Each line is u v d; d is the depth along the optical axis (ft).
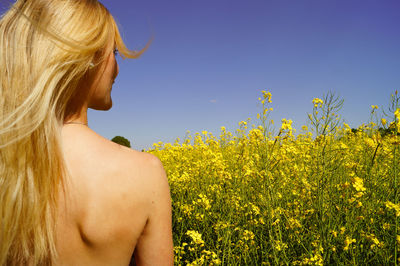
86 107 2.23
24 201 1.76
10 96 1.80
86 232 1.82
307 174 10.09
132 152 2.08
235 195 11.32
